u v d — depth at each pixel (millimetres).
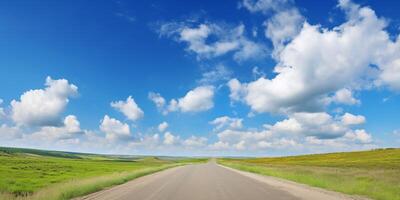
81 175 50188
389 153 132750
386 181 28156
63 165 86875
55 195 18094
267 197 19703
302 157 167000
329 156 152750
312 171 50031
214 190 23969
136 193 22000
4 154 152250
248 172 53719
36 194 18406
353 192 21547
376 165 77688
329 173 42969
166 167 81438
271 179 36031
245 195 20766
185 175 44500
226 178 37875
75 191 20906
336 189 23562
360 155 138250
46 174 51344
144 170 52656
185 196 20312
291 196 20109
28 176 46219
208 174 47094
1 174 48531
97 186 24641
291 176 37250
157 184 29531
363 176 35125
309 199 18609
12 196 17922
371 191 20672
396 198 17969
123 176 35875
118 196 20266
